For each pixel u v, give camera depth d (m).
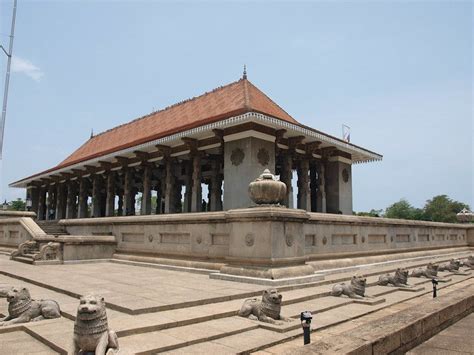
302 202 24.08
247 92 23.09
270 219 10.87
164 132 23.52
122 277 11.77
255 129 19.38
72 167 32.12
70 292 9.05
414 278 13.88
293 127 19.83
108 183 30.28
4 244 22.30
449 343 5.61
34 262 15.66
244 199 19.03
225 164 20.28
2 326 6.50
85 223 20.50
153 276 12.05
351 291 9.73
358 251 16.09
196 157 22.48
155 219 15.49
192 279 11.34
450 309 6.63
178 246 14.42
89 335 4.90
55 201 39.72
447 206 67.44
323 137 22.36
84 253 16.92
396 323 5.38
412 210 73.19
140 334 6.14
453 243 27.33
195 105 27.14
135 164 27.56
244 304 7.53
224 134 20.55
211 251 13.02
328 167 26.75
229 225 12.38
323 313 8.18
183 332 6.31
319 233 13.99
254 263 11.01
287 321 7.14
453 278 14.73
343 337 4.66
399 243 19.69
